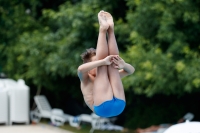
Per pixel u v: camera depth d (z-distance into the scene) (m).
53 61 31.55
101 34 11.71
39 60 34.03
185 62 24.38
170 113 32.03
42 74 35.75
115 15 30.94
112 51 11.73
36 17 38.16
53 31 36.59
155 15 25.80
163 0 24.80
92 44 30.73
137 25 26.72
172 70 24.22
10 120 34.72
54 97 41.72
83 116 33.69
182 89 24.95
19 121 34.78
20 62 36.28
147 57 24.94
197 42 26.14
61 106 42.16
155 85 24.64
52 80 37.16
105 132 32.59
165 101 32.88
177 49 24.75
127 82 25.45
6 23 37.00
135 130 33.03
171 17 24.38
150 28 26.50
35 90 40.56
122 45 30.16
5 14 37.44
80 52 30.56
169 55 24.39
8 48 37.25
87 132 32.44
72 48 31.45
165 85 24.45
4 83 35.84
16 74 37.56
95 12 29.14
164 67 24.16
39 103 36.88
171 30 24.83
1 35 37.84
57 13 30.61
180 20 25.36
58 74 36.28
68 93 41.25
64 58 31.47
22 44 34.72
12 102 34.66
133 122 33.56
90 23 29.58
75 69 30.72
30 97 40.44
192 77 23.41
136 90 25.70
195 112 31.91
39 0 37.00
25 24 36.69
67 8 31.09
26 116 35.00
